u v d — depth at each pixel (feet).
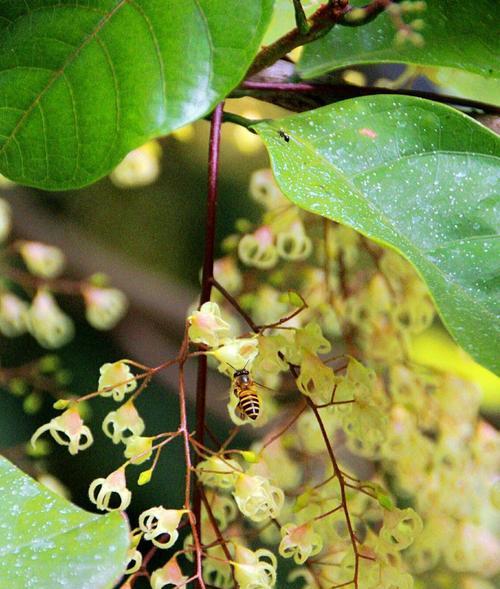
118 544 1.38
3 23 1.47
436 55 1.61
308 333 1.51
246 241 1.83
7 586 1.36
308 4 1.60
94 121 1.46
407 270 1.82
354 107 1.52
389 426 1.78
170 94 1.43
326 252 1.80
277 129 1.51
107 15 1.45
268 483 1.46
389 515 1.53
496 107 1.64
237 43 1.43
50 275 2.23
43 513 1.39
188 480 1.45
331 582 1.60
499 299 1.44
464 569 1.84
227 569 1.60
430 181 1.49
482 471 1.83
